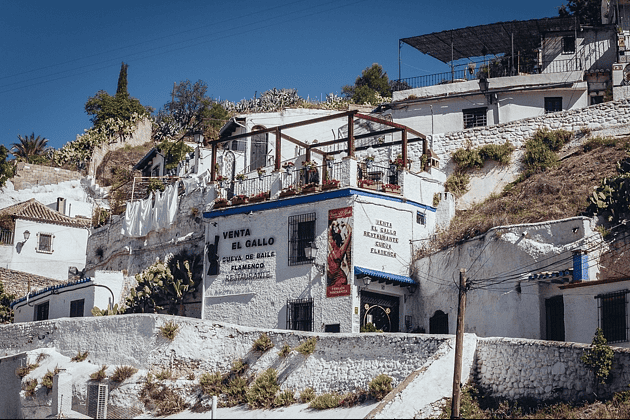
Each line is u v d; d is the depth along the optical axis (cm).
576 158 4175
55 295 4634
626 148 4000
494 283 3306
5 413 3759
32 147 8519
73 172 7481
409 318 3738
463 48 5400
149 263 4703
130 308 4253
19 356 3838
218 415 3111
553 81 4794
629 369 2445
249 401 3141
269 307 3812
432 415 2661
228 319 3934
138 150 8075
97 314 4172
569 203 3609
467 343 2822
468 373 2786
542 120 4431
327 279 3669
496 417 2616
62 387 3416
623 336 2811
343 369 3069
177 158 6044
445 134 4569
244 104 7981
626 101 4272
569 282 3061
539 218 3481
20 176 7231
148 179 6034
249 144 5162
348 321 3559
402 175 3894
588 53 5103
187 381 3400
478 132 4512
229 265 4006
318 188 3803
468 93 4866
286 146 5228
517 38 5238
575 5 6141
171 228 4634
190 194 4562
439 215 4028
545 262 3148
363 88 7800
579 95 4756
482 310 3344
